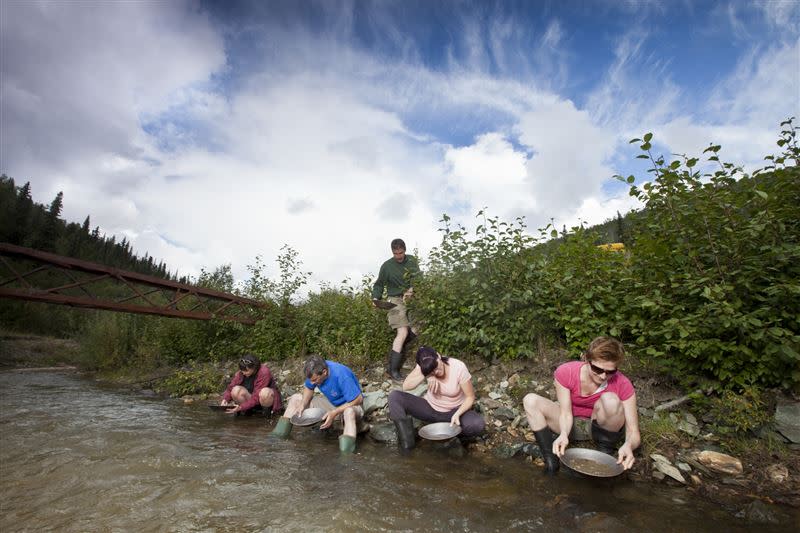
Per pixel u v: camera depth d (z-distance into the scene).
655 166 4.47
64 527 2.71
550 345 5.77
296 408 5.25
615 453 3.79
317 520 2.81
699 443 3.80
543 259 6.01
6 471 3.72
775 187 4.11
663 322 4.54
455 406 4.64
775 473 3.30
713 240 4.38
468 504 3.08
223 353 10.20
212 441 4.76
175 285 9.47
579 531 2.68
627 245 5.39
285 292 9.72
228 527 2.72
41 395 7.81
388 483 3.48
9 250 7.32
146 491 3.29
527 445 4.23
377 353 7.54
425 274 7.12
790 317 3.84
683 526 2.74
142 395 8.21
